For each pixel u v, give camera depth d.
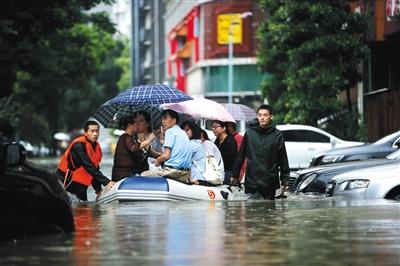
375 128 75.44
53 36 93.44
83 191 35.94
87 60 113.44
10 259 17.58
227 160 40.44
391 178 32.91
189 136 37.56
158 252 18.53
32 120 180.88
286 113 87.38
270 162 33.81
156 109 43.34
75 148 35.47
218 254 18.20
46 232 21.53
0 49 77.69
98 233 22.00
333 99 78.00
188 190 33.91
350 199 33.16
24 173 20.73
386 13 73.50
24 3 77.88
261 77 160.00
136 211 29.12
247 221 25.20
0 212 20.19
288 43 81.81
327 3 79.81
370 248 19.05
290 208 29.84
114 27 106.38
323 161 49.09
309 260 17.34
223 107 43.00
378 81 80.75
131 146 36.16
